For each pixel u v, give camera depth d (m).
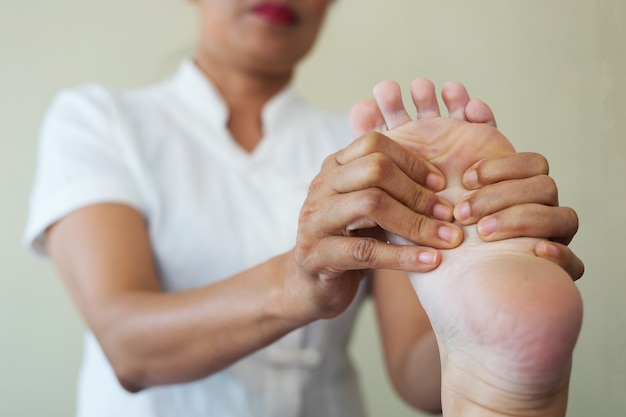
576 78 1.09
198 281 0.82
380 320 0.85
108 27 1.41
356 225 0.48
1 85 1.39
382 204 0.46
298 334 0.83
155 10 1.41
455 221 0.47
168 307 0.64
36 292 1.37
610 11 0.62
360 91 1.43
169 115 0.90
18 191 1.38
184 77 0.93
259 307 0.57
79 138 0.85
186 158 0.87
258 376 0.82
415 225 0.46
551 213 0.46
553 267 0.42
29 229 0.83
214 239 0.82
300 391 0.84
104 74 1.41
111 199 0.80
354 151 0.48
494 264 0.43
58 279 1.37
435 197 0.48
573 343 0.40
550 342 0.39
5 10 1.39
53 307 1.37
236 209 0.85
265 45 0.87
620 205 0.64
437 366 0.72
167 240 0.82
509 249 0.45
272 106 0.93
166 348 0.63
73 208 0.79
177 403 0.81
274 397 0.82
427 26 1.41
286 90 0.96
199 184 0.85
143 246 0.78
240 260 0.82
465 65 1.37
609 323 0.67
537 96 1.21
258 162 0.89
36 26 1.40
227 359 0.62
